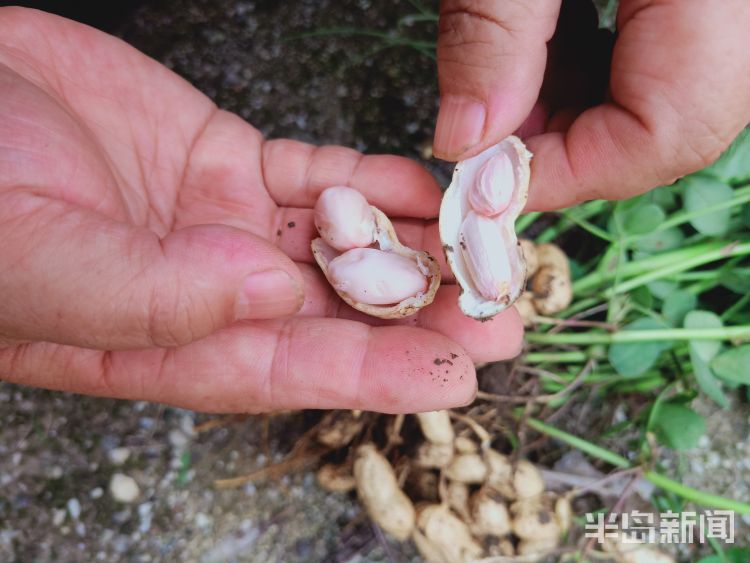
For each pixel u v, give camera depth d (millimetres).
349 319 151
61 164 114
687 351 196
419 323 149
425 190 158
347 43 233
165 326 112
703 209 182
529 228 216
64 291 107
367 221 150
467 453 175
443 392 132
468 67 123
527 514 173
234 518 191
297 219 161
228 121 167
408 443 180
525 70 124
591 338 187
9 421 189
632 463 188
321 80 228
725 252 185
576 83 162
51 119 116
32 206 106
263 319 136
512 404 189
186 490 192
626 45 128
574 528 193
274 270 114
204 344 133
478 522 172
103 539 185
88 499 187
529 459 198
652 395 204
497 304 140
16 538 181
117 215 129
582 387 203
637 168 136
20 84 116
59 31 148
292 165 162
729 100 124
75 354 138
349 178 161
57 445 189
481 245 139
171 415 196
